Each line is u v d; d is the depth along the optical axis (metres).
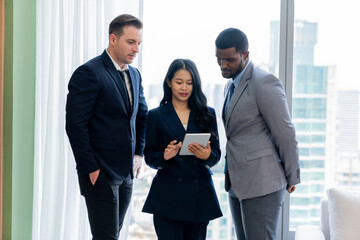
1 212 2.69
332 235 2.43
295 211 3.10
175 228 2.38
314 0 3.03
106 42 2.81
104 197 2.29
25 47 2.82
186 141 2.24
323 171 3.08
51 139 2.82
